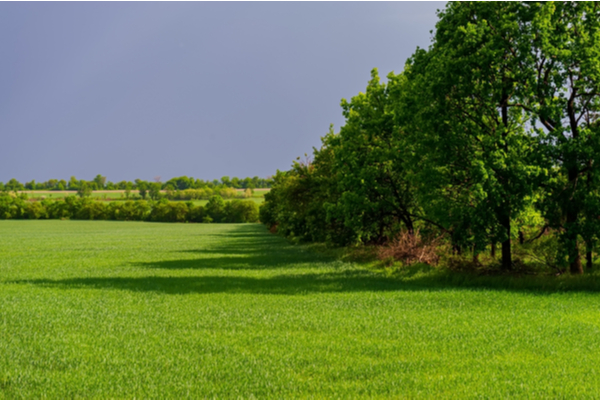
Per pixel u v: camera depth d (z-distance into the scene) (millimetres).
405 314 14578
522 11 22812
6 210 183250
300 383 8352
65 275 27250
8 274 27688
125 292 19781
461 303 16531
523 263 24500
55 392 7875
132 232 101875
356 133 33906
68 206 184625
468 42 22938
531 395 7805
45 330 12438
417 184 27125
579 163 22141
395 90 32000
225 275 27016
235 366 9289
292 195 46406
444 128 23891
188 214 177625
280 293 19656
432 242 28734
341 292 19688
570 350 10555
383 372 8992
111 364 9438
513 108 25734
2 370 9000
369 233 38688
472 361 9711
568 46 22328
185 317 14188
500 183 22297
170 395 7746
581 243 22984
